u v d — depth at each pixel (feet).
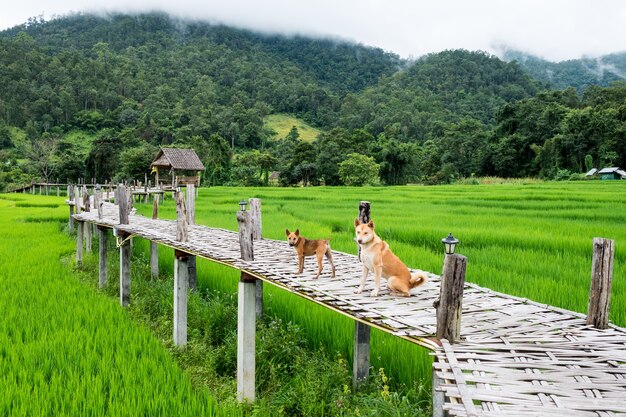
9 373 21.27
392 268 20.58
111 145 229.45
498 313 18.94
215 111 434.71
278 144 401.49
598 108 284.41
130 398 19.57
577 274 37.04
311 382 22.58
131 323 29.22
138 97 447.01
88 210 57.77
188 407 19.16
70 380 20.90
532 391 12.10
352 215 77.66
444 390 12.39
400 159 280.92
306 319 30.04
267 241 35.17
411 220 67.77
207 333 30.58
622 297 30.12
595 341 15.85
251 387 23.97
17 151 314.35
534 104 309.63
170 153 144.25
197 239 35.04
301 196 126.93
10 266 44.32
